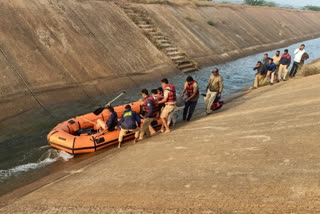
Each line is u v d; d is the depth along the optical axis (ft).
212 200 9.65
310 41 142.72
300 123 15.97
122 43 56.08
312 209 7.54
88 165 20.56
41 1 48.98
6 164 22.84
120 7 68.69
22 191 17.57
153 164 15.94
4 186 19.26
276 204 8.33
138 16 70.33
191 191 10.82
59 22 47.96
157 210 9.96
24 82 35.63
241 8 132.16
